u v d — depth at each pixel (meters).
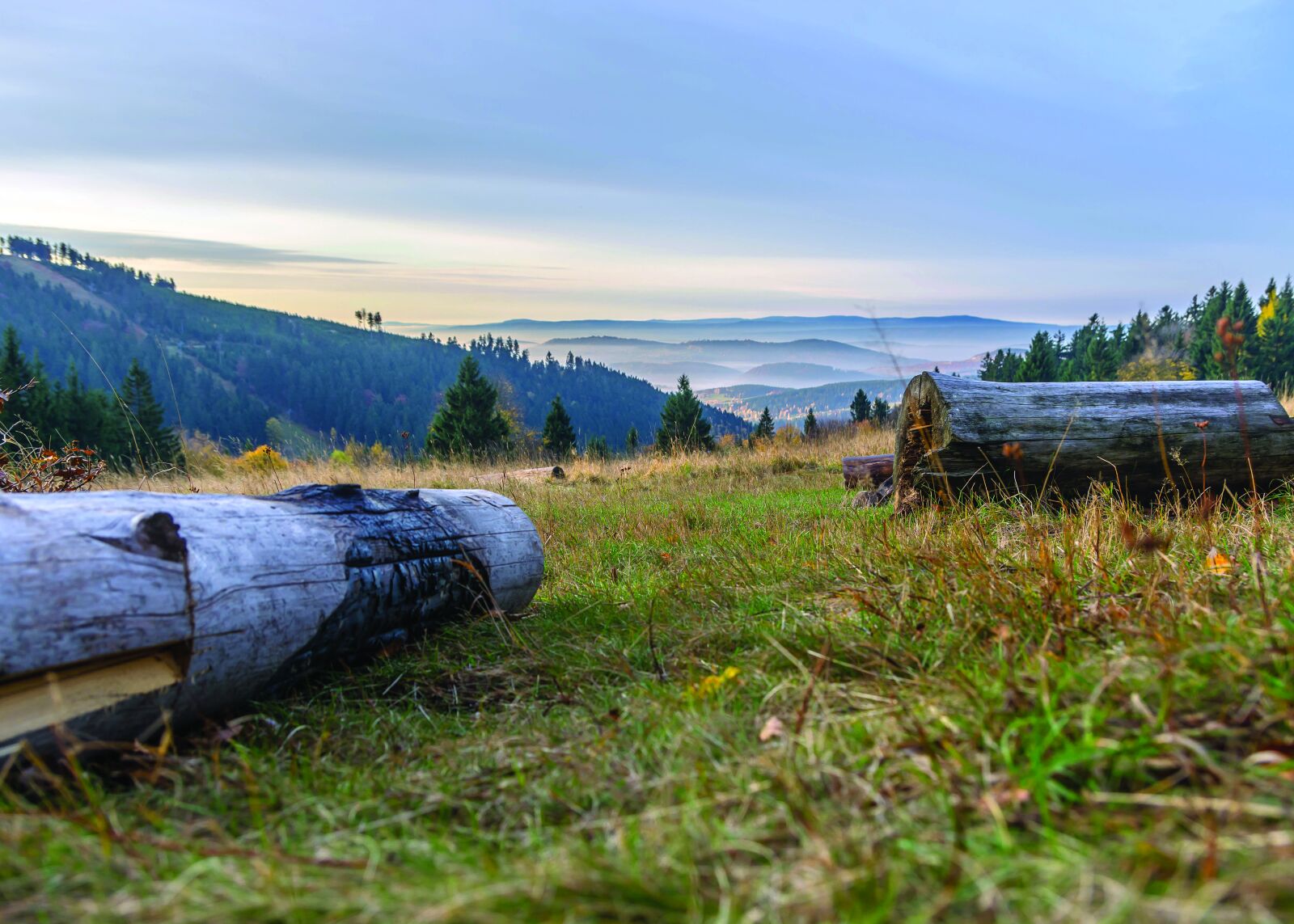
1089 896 1.20
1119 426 5.09
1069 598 2.62
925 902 1.27
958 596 2.90
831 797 1.67
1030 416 5.12
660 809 1.69
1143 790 1.53
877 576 3.54
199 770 2.22
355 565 3.04
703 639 3.30
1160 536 3.07
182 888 1.42
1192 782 1.50
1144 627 2.23
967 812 1.51
